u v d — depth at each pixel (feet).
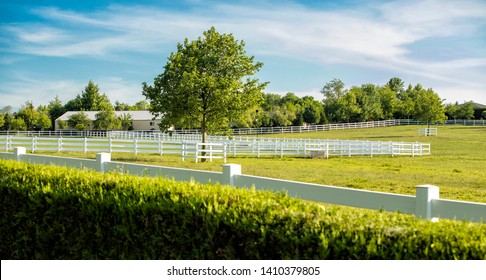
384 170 74.33
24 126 289.74
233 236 13.38
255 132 242.17
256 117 276.21
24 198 20.53
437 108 239.50
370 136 215.72
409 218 12.76
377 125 288.71
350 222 12.19
